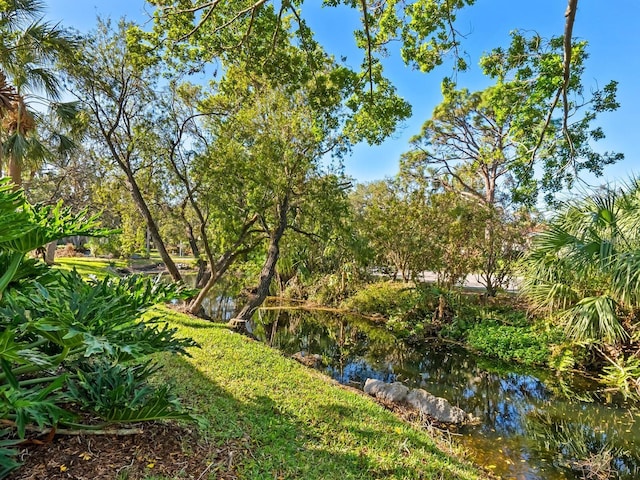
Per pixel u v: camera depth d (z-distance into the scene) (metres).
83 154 12.20
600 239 5.92
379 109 5.84
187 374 4.18
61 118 8.84
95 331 2.00
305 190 8.90
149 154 8.62
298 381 4.87
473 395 6.73
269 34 5.52
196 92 8.48
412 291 12.69
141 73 7.81
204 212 10.73
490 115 19.22
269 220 9.76
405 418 5.05
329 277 15.28
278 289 16.88
